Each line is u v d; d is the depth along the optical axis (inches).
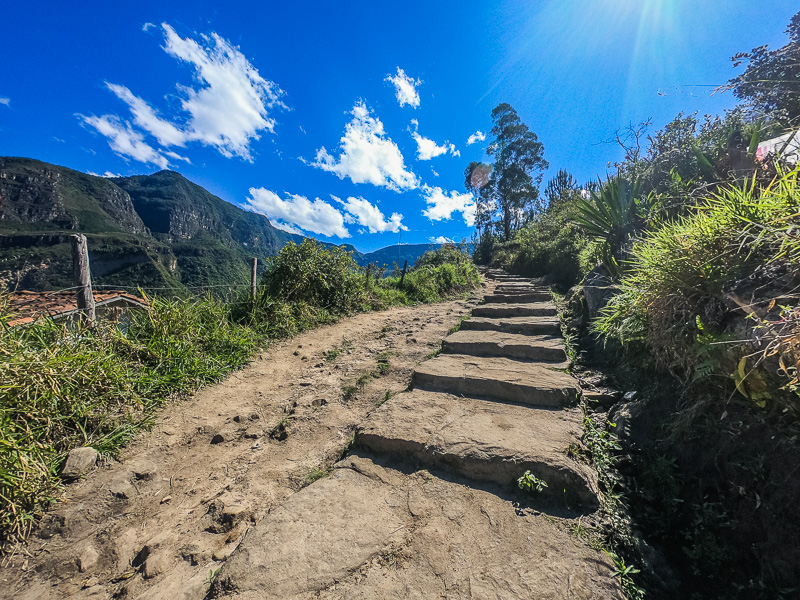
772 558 50.6
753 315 57.4
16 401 80.0
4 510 66.5
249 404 120.8
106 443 89.7
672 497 63.4
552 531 57.2
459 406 97.1
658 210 137.6
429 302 327.9
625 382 97.5
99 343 115.7
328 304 253.1
